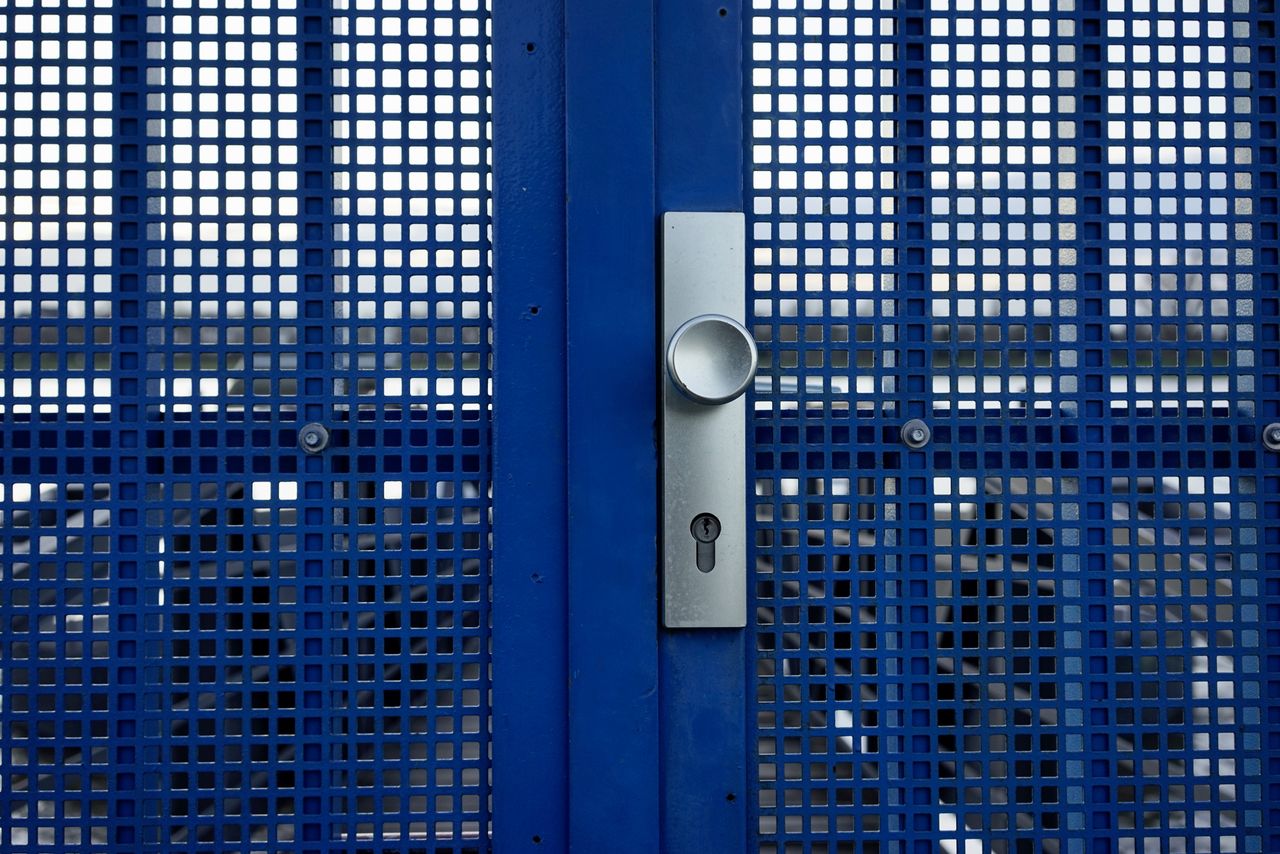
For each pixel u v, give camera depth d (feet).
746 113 4.07
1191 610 4.28
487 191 4.04
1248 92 4.12
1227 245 4.15
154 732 4.03
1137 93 4.11
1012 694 4.07
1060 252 4.13
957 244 4.09
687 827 4.00
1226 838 4.12
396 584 4.00
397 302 4.02
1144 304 4.14
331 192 3.99
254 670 4.04
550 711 3.97
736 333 3.53
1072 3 4.13
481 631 4.02
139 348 4.00
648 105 3.96
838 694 4.11
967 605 4.11
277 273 3.99
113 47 3.97
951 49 4.08
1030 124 4.09
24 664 3.95
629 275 3.95
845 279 4.08
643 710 3.93
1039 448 4.10
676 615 3.91
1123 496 4.11
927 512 4.09
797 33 4.06
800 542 4.05
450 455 4.08
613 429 3.93
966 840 4.11
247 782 3.97
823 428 4.07
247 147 3.97
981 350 4.08
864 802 4.15
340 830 4.00
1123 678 4.09
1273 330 4.16
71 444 4.05
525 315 3.99
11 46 3.97
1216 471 4.13
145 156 4.00
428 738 4.00
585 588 3.92
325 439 3.97
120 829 4.00
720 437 3.92
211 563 4.03
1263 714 4.12
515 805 3.95
